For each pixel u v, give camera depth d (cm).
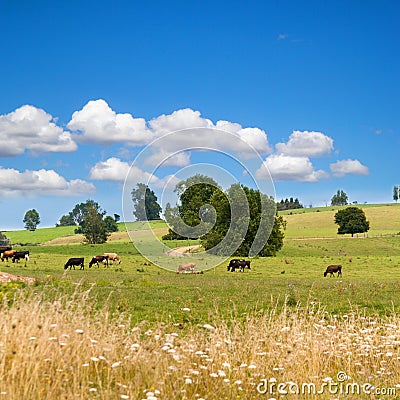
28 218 18688
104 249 7931
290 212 17450
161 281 3462
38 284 2381
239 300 2275
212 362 958
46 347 898
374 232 12050
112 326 1088
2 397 771
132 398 809
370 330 1210
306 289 2828
